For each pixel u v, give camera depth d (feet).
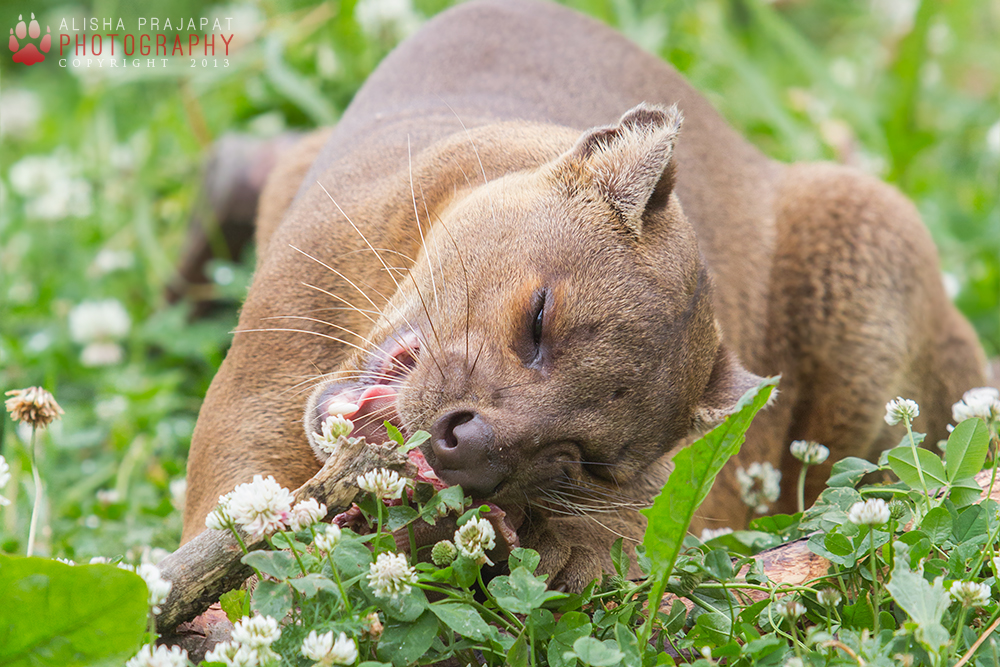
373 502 18.10
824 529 20.03
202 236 45.29
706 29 54.24
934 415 36.37
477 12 34.06
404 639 16.37
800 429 35.09
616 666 16.21
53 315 42.34
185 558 17.38
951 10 62.18
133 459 33.04
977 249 48.19
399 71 32.73
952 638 17.21
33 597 15.25
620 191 22.85
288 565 16.57
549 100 32.07
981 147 59.52
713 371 24.14
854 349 34.14
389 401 22.02
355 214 26.32
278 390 24.79
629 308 21.81
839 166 37.27
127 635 15.44
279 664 15.60
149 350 43.32
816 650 17.53
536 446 20.90
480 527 17.52
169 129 51.42
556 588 22.24
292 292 25.55
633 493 24.82
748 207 35.50
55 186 48.16
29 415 20.58
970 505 19.01
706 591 19.24
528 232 22.68
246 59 50.29
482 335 21.68
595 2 53.52
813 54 53.78
